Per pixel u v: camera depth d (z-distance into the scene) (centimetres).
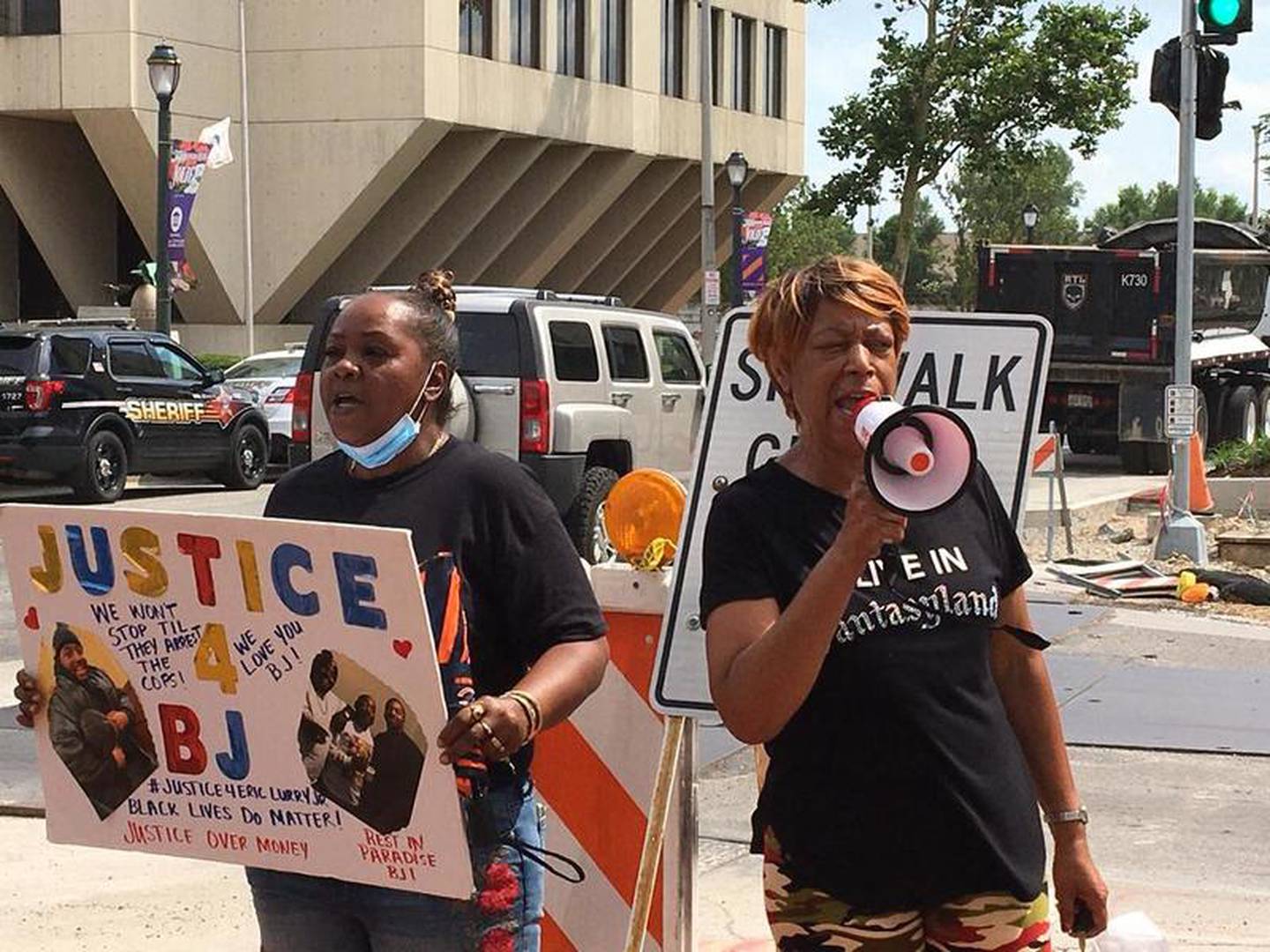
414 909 355
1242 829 758
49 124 3900
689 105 4812
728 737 912
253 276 3928
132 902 661
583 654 362
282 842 357
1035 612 1261
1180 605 1303
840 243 9400
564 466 1424
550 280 4794
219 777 360
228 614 351
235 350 3897
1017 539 355
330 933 364
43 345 2105
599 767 511
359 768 347
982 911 332
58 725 372
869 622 327
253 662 351
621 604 505
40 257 4284
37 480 2106
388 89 3856
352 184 3884
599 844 512
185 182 3150
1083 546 1738
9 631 1256
